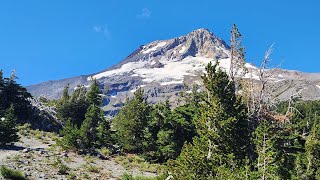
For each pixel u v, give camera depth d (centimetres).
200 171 2936
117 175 3825
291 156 3719
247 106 4016
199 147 3169
